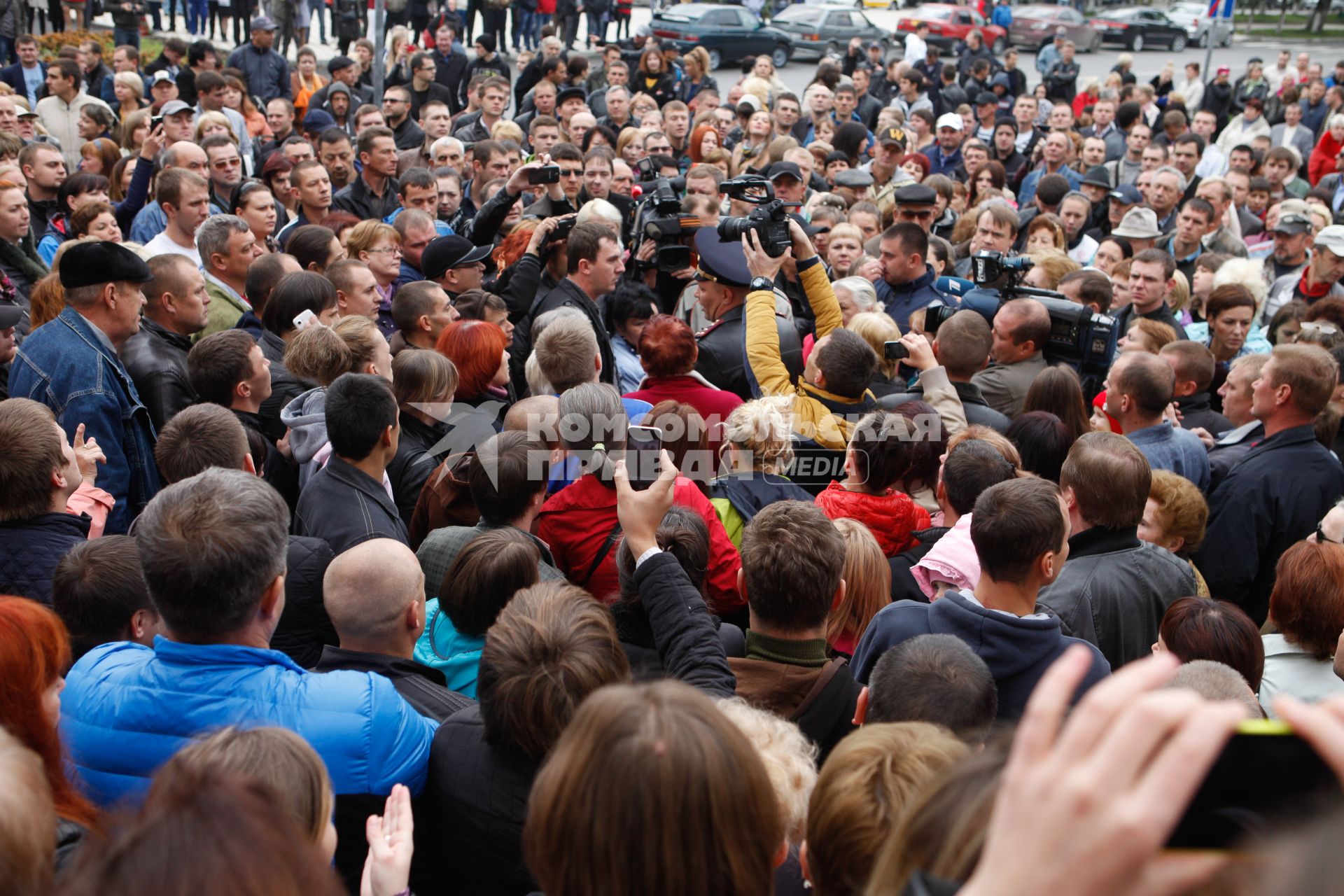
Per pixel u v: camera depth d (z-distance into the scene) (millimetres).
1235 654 2770
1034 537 2693
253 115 10406
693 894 1298
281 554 2271
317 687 2188
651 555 2543
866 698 2348
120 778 2135
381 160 7852
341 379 3361
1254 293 6590
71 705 2193
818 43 24922
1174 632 2848
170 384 4086
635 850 1295
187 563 2135
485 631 2684
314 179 6965
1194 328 6664
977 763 963
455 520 3648
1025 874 585
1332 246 7105
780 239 4586
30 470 2869
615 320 5719
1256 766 597
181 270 4363
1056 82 18219
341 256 5617
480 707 2107
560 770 1359
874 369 4152
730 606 3457
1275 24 37531
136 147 8539
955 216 8977
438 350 4395
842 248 6566
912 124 12195
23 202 5570
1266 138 12164
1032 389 4473
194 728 2129
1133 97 15758
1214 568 4352
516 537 2756
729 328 5000
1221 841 583
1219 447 4887
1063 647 2646
